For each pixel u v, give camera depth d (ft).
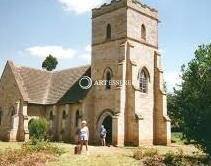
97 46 144.66
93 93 142.20
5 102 159.33
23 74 163.32
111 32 139.13
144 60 138.62
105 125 135.95
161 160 76.79
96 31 146.30
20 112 148.56
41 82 168.25
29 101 150.82
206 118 65.98
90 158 77.71
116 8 138.21
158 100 139.64
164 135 135.03
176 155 83.97
